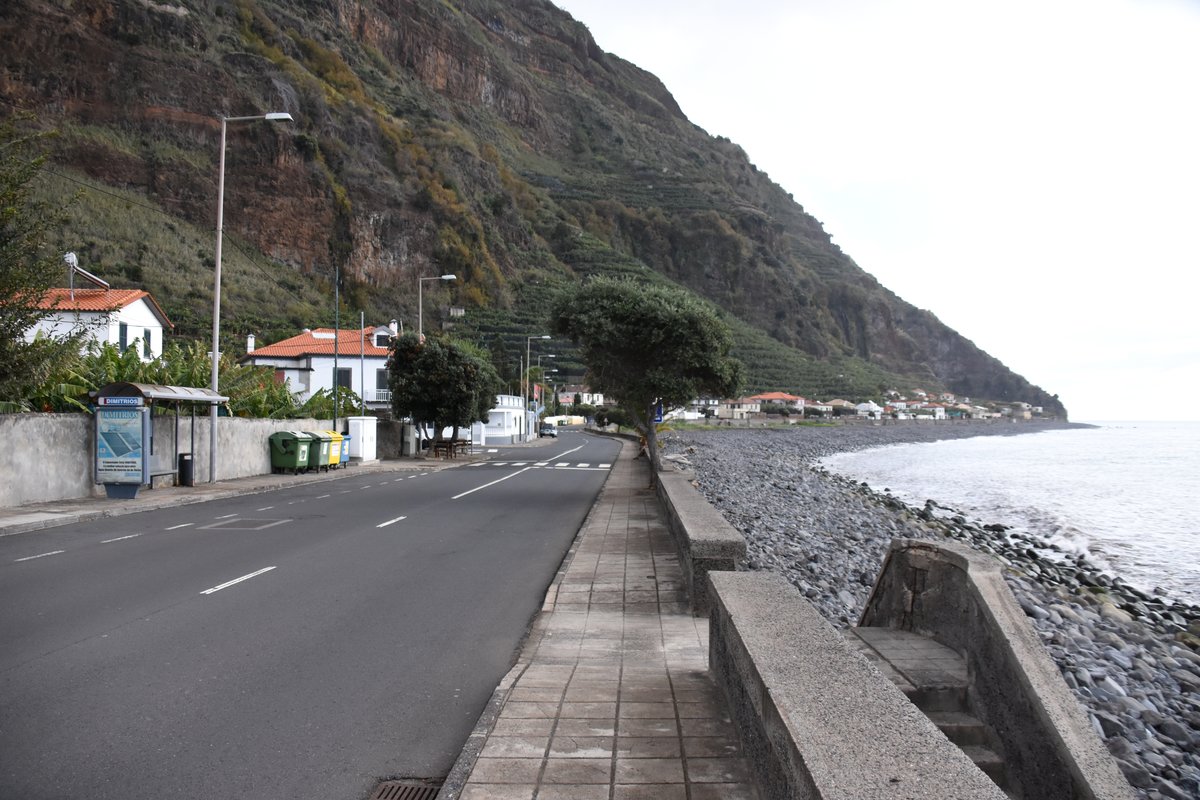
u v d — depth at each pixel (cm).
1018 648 498
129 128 10406
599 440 7925
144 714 553
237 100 11381
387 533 1520
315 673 654
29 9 9919
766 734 339
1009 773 497
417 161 14538
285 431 3041
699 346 2339
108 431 1950
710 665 611
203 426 2545
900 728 286
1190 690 1014
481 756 439
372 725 538
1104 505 3734
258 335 7994
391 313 12138
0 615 845
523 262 16500
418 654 714
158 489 2262
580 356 2467
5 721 537
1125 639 1271
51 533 1493
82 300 4034
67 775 452
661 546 1353
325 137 12675
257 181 11144
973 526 2873
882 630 668
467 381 4344
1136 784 654
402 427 4534
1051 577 1862
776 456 6525
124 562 1181
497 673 661
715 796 384
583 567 1155
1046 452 9288
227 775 455
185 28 11444
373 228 12538
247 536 1466
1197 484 4888
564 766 424
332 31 17650
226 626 806
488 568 1162
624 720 497
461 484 2755
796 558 1616
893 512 3106
